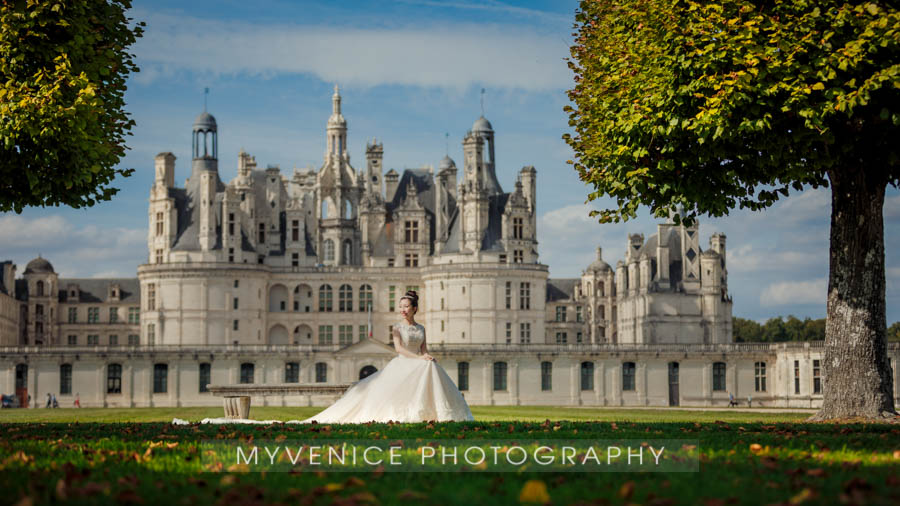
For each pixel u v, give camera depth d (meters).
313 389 43.47
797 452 18.19
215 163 138.75
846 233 33.38
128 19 36.19
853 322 33.22
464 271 130.25
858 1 29.16
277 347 118.50
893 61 28.55
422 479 15.07
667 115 30.94
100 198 36.28
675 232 136.75
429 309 134.62
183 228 132.38
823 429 24.52
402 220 141.50
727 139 30.42
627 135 32.62
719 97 28.86
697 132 29.58
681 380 119.44
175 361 117.50
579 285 176.88
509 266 130.38
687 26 30.16
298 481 14.72
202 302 128.50
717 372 119.56
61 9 32.75
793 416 65.81
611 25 34.94
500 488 14.18
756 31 29.03
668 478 14.94
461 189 134.25
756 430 24.36
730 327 138.50
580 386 119.88
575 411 88.81
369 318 120.50
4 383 114.00
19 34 32.53
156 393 117.00
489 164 144.25
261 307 133.25
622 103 32.59
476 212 132.75
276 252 140.00
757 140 30.61
